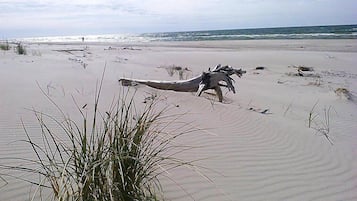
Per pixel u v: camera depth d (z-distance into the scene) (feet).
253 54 82.17
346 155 17.08
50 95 25.96
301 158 16.28
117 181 9.72
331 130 22.09
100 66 49.19
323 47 103.35
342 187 13.46
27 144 15.42
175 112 22.93
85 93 27.32
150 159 11.78
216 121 21.61
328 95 36.06
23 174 12.34
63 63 49.49
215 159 15.12
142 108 23.16
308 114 27.07
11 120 19.20
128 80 32.19
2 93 25.94
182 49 109.09
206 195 12.02
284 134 19.89
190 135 17.97
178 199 11.55
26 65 44.27
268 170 14.55
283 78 48.91
